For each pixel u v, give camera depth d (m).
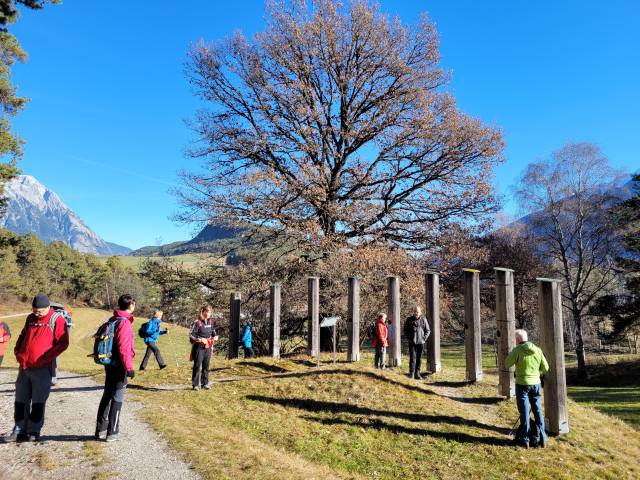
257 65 20.16
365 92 20.70
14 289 64.88
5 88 17.73
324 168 19.81
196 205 19.12
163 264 20.34
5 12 15.00
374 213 19.64
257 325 18.17
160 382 11.05
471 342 11.00
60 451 5.49
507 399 9.67
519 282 30.33
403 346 27.30
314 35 20.11
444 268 20.23
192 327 10.38
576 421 9.22
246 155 20.22
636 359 30.97
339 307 16.78
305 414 8.80
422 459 7.16
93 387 10.55
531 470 6.87
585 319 40.75
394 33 20.52
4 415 7.42
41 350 5.73
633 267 29.94
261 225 19.33
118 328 5.99
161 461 5.32
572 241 32.97
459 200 19.75
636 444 8.77
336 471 6.47
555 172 32.44
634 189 30.53
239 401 9.43
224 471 5.09
